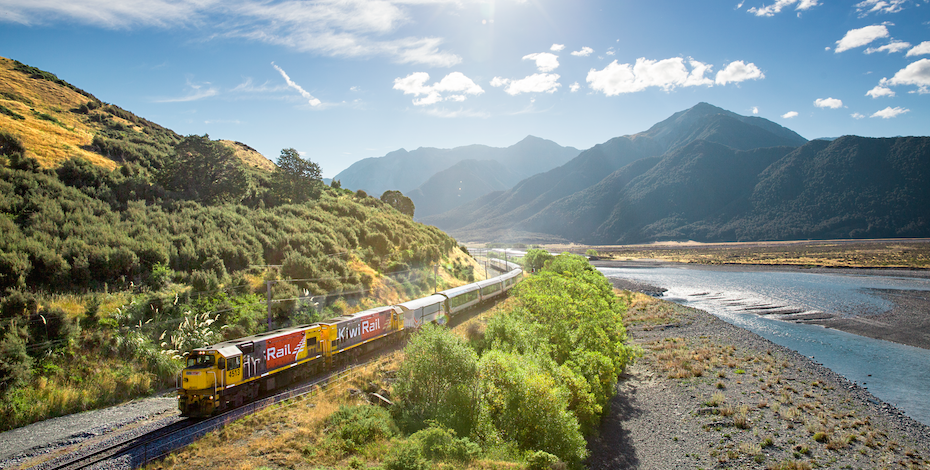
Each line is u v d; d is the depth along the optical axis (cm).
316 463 1548
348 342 2833
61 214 3259
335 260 4400
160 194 4612
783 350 4138
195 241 3759
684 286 9169
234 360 1995
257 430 1791
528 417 2089
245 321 2966
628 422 2656
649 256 19238
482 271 8975
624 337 3569
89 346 2273
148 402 2109
